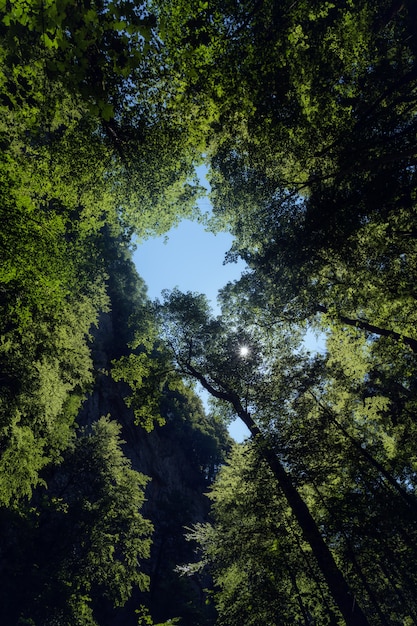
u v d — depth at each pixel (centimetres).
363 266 1188
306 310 1415
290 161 1175
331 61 973
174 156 1260
